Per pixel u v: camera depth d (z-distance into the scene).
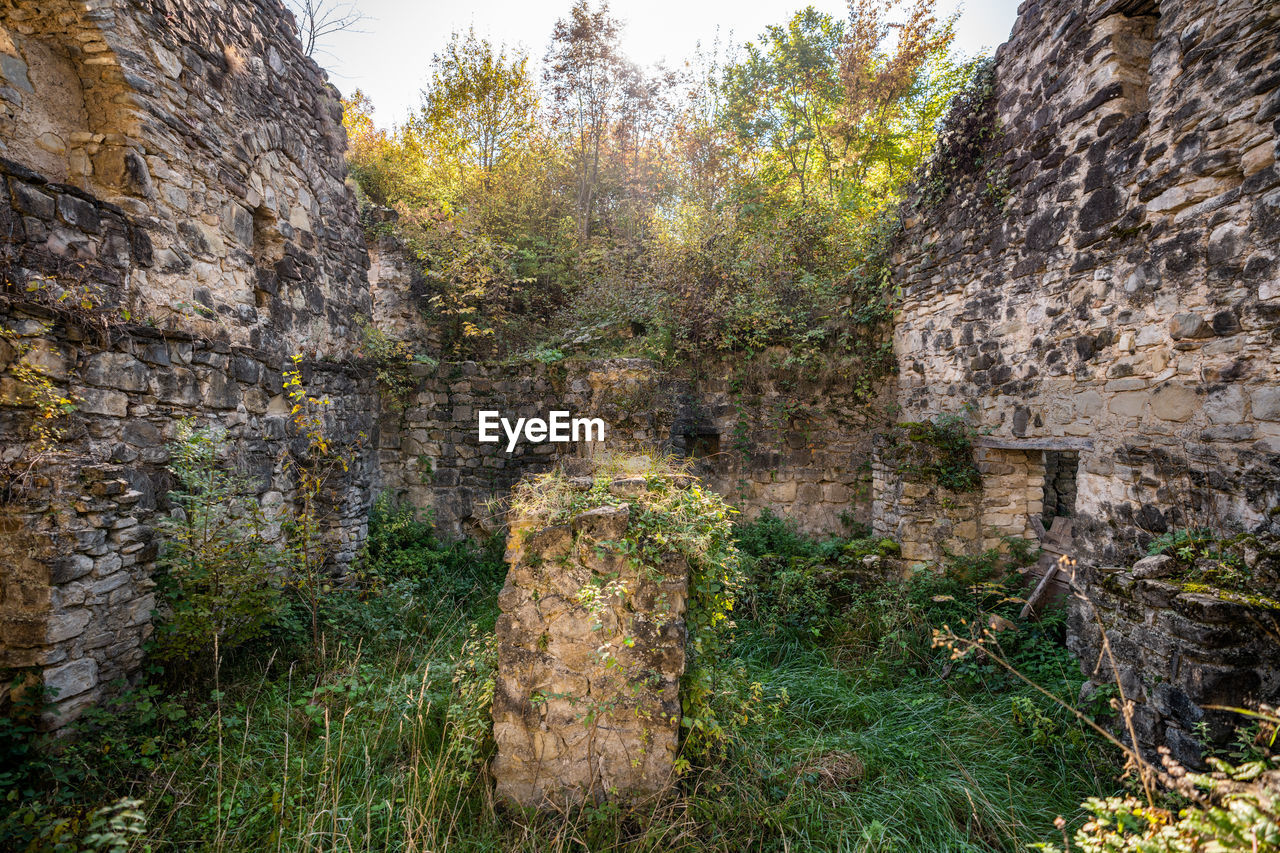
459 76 10.00
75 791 2.60
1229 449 3.37
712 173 10.92
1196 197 3.55
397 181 9.65
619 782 2.76
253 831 2.52
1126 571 3.29
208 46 4.38
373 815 2.69
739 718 3.26
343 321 6.39
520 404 6.85
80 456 3.06
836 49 10.89
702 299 7.29
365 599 5.30
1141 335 3.96
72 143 3.67
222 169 4.49
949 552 5.74
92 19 3.50
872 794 3.01
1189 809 1.58
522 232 9.49
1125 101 4.13
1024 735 3.50
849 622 5.25
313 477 4.87
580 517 2.73
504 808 2.81
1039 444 4.95
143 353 3.58
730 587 3.60
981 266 5.63
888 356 7.23
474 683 3.28
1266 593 2.72
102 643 3.10
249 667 3.85
